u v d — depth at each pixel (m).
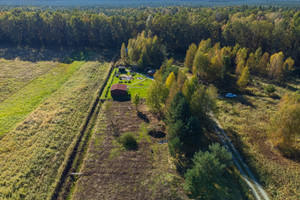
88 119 54.31
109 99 64.44
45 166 39.00
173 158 41.06
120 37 119.62
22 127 49.12
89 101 62.25
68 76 80.62
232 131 49.22
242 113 56.31
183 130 40.03
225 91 69.50
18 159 40.22
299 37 87.56
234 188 34.53
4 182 35.44
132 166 39.19
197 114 46.75
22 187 34.75
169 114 45.59
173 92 47.75
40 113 54.78
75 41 121.12
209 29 106.94
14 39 116.31
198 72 76.75
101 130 49.56
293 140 41.31
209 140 46.28
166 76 62.81
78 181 36.25
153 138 47.28
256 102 62.19
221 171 33.50
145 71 88.00
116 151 42.94
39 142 44.72
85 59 101.00
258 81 77.38
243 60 81.31
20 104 59.75
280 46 92.00
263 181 36.06
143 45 91.06
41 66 89.81
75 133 48.47
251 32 97.88
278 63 75.00
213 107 49.88
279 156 41.53
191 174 32.47
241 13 136.25
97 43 122.25
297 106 39.03
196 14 126.81
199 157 34.19
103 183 35.66
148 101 54.28
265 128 49.72
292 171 37.75
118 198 32.94
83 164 39.81
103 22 117.44
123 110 58.34
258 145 44.53
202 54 71.94
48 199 33.03
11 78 75.75
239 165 39.62
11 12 125.94
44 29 116.94
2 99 62.09
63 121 51.97
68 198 33.91
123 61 97.88
